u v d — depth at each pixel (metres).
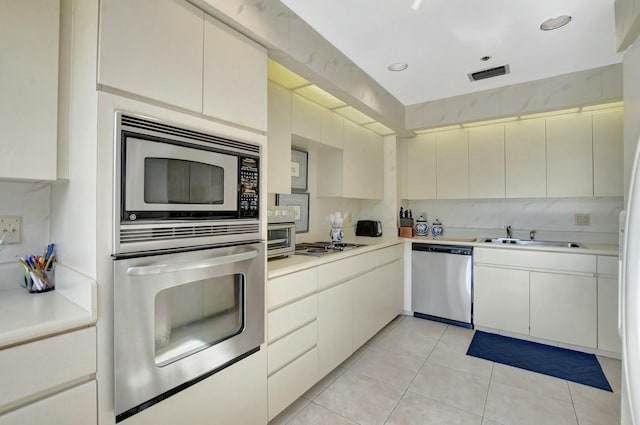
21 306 1.05
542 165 3.04
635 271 0.72
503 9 1.77
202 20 1.31
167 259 1.17
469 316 3.12
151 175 1.13
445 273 3.25
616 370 2.32
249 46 1.53
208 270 1.31
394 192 3.70
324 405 1.93
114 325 1.03
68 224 1.17
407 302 3.52
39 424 0.89
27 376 0.87
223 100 1.40
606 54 2.28
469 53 2.26
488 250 3.02
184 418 1.24
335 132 2.85
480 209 3.63
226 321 1.42
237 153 1.46
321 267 2.10
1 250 1.25
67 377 0.94
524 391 2.06
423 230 3.79
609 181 2.77
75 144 1.11
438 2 1.71
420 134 3.72
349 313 2.42
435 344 2.78
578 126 2.89
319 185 3.15
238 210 1.47
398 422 1.78
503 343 2.80
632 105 1.18
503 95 2.86
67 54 1.14
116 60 1.04
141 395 1.09
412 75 2.62
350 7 1.74
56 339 0.92
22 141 1.02
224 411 1.40
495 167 3.27
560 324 2.70
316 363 2.03
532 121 3.09
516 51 2.23
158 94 1.15
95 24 1.02
